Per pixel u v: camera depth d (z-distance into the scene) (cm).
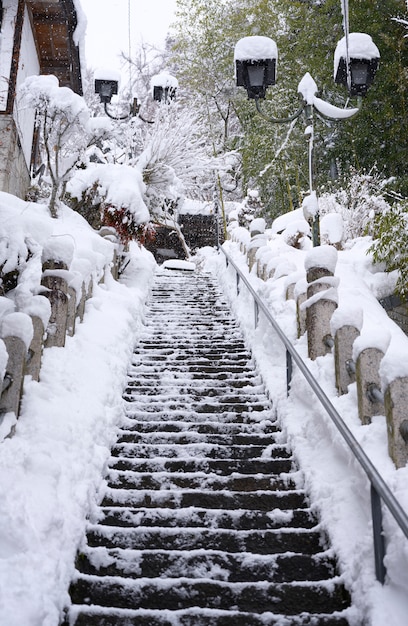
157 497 386
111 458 429
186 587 310
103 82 1026
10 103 892
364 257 838
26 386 427
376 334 409
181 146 1021
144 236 891
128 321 701
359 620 280
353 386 430
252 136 1538
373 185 1140
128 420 495
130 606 304
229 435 469
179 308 889
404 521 244
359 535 323
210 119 1852
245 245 1143
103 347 582
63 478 361
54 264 538
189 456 445
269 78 732
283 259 809
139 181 918
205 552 332
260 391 561
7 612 268
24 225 652
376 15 1249
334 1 1316
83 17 1058
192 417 507
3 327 411
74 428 412
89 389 478
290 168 1502
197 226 1752
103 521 365
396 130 1178
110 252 812
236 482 404
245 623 287
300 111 738
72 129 809
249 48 727
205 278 1109
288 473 407
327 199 1134
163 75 1133
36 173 1114
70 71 1234
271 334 632
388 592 279
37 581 286
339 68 718
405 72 1160
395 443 345
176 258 1723
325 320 520
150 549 344
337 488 362
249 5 1759
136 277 958
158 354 677
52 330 515
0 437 372
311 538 345
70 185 936
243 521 364
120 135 1094
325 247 568
